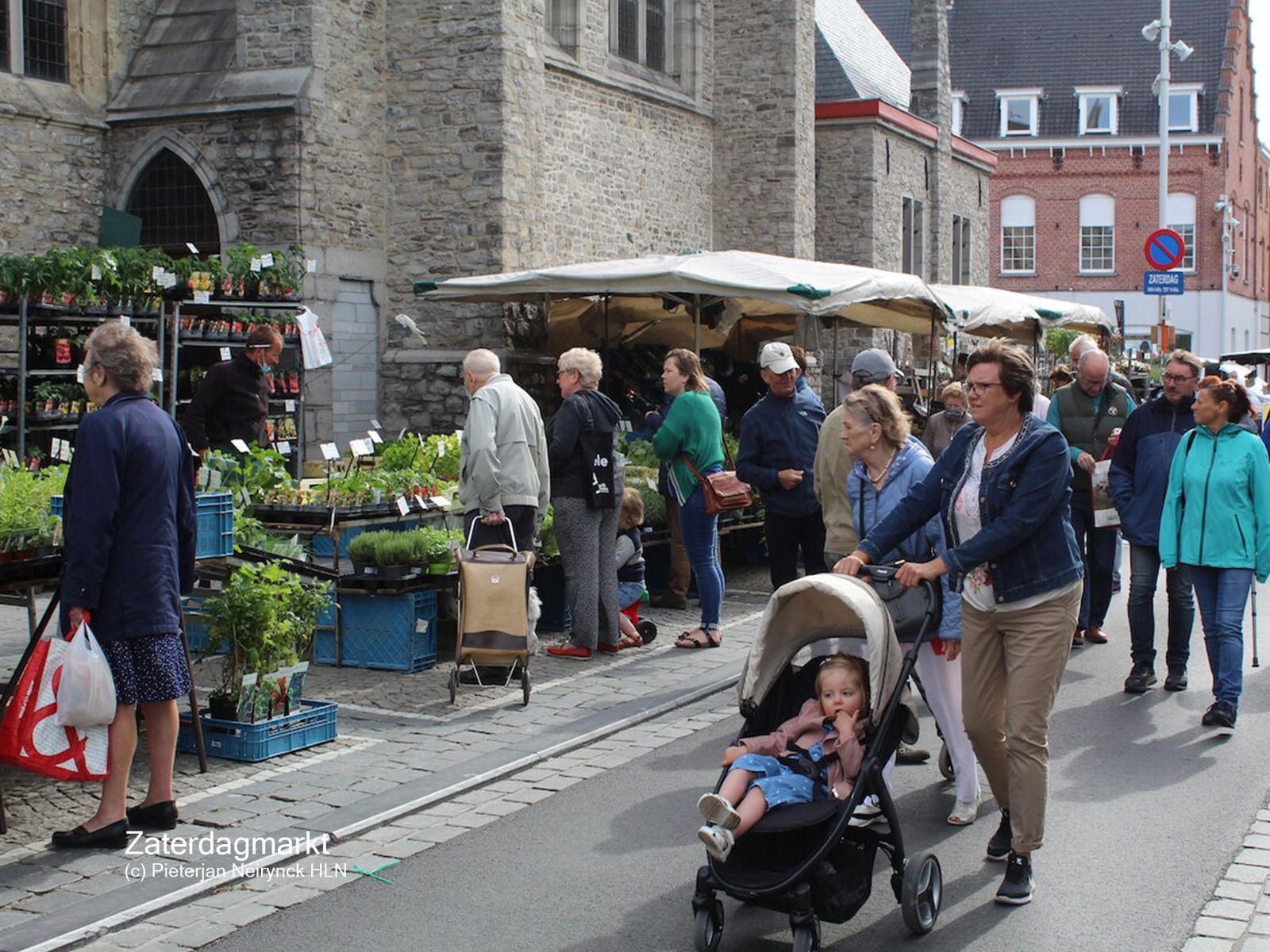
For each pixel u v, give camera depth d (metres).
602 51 19.94
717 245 23.41
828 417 7.54
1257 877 5.61
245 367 10.94
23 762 5.71
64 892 5.35
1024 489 5.30
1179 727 8.05
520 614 8.40
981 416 5.43
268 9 16.33
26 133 16.16
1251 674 9.62
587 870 5.70
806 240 23.66
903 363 26.05
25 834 6.06
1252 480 8.04
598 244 20.02
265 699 7.28
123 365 5.96
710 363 18.92
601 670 9.45
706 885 4.79
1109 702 8.68
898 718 5.18
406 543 9.34
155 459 5.91
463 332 17.12
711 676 9.27
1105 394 10.44
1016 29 52.97
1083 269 51.41
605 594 9.96
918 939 5.03
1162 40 26.62
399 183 17.25
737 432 16.64
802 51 23.16
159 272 12.43
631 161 20.80
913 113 30.14
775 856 4.91
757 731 5.39
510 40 16.92
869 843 5.00
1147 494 8.91
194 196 16.75
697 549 10.13
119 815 5.90
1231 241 51.81
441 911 5.28
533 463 9.21
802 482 9.16
